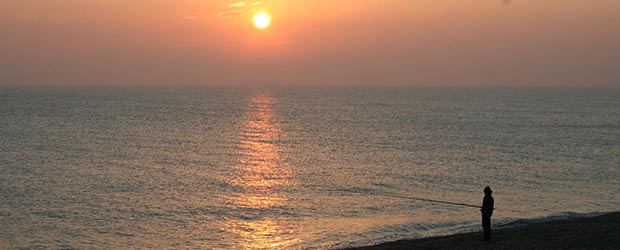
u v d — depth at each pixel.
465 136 85.88
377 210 35.44
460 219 32.25
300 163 57.19
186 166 55.03
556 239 23.11
